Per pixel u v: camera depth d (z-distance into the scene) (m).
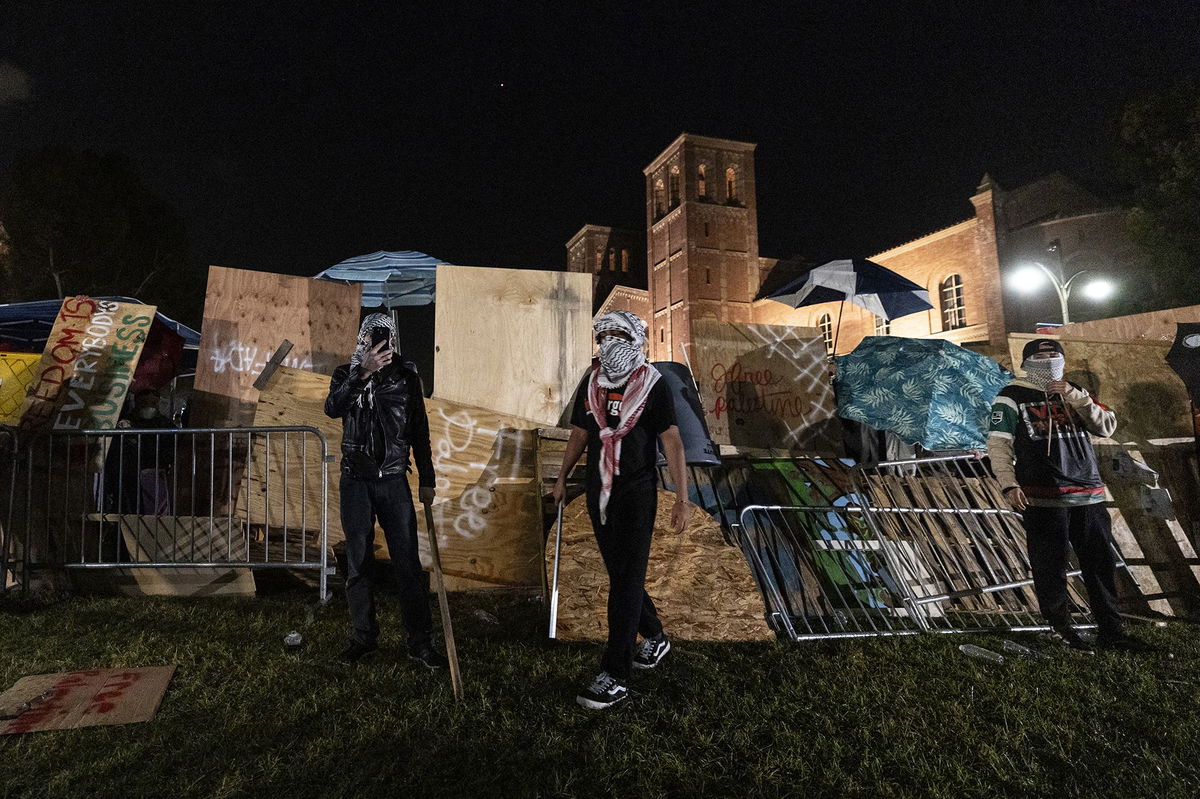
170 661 3.77
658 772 2.70
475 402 6.30
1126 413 6.31
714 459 5.15
